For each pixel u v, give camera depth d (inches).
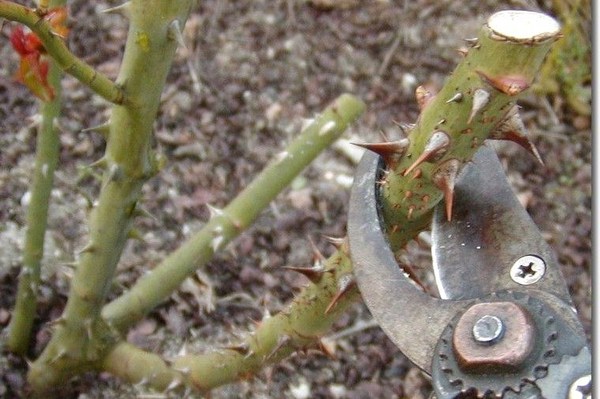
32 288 14.6
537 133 20.8
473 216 10.7
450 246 10.6
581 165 20.5
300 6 21.6
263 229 18.2
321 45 21.1
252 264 17.7
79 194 18.0
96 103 19.3
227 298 17.2
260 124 19.8
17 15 9.5
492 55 8.9
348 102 14.3
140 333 16.5
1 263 16.7
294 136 19.7
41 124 13.1
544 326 9.1
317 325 12.0
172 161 18.9
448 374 9.1
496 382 8.9
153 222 18.0
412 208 10.4
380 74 20.9
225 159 19.2
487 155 10.9
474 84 9.1
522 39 8.7
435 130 9.5
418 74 21.0
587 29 20.9
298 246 18.1
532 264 10.4
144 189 18.4
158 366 13.8
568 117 21.2
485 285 10.4
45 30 9.7
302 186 19.1
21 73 10.3
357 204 10.5
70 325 13.6
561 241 19.2
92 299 13.2
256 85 20.3
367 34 21.5
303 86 20.5
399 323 9.9
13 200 17.6
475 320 9.1
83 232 17.4
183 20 10.6
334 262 11.2
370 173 10.5
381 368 16.8
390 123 20.2
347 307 11.9
